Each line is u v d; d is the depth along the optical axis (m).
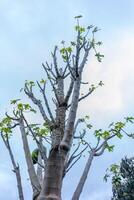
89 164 9.88
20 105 10.33
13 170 9.74
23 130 10.03
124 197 24.84
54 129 9.66
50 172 9.02
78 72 9.95
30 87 10.52
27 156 9.66
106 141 10.38
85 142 10.42
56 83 10.34
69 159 9.61
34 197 9.15
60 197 8.89
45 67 10.48
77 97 9.73
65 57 10.41
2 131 10.14
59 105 9.97
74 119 9.52
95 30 10.67
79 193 9.38
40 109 10.16
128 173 25.25
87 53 10.39
